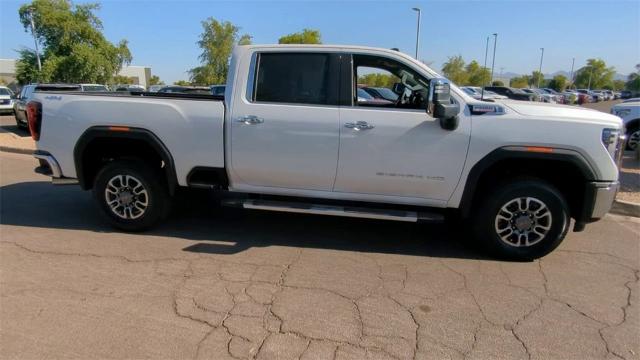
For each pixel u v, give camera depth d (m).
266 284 3.65
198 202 5.95
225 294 3.47
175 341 2.85
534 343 2.94
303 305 3.33
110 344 2.80
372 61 4.23
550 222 4.11
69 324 3.01
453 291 3.62
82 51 34.66
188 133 4.40
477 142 3.98
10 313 3.13
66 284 3.58
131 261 4.05
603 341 2.98
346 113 4.12
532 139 3.93
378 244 4.64
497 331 3.06
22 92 15.16
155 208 4.75
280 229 5.04
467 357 2.77
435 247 4.60
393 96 4.73
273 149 4.28
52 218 5.29
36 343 2.80
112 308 3.22
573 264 4.23
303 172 4.30
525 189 4.06
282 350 2.78
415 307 3.35
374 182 4.23
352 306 3.33
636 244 4.81
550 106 4.18
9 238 4.59
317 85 4.23
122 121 4.50
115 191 4.73
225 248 4.43
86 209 5.69
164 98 4.48
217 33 53.47
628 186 7.20
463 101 4.05
